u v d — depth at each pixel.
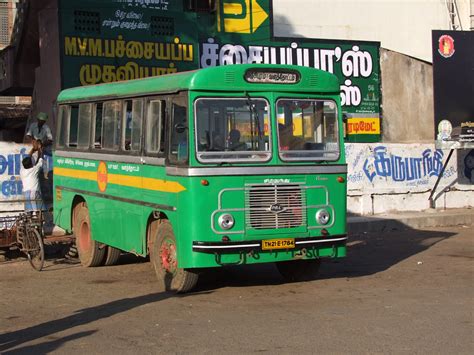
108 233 11.37
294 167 9.44
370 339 6.88
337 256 9.75
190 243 9.02
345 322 7.62
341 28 23.42
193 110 9.00
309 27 23.00
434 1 24.72
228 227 9.07
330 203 9.68
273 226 9.30
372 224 16.72
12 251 13.22
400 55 23.28
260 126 9.32
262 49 20.98
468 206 19.39
